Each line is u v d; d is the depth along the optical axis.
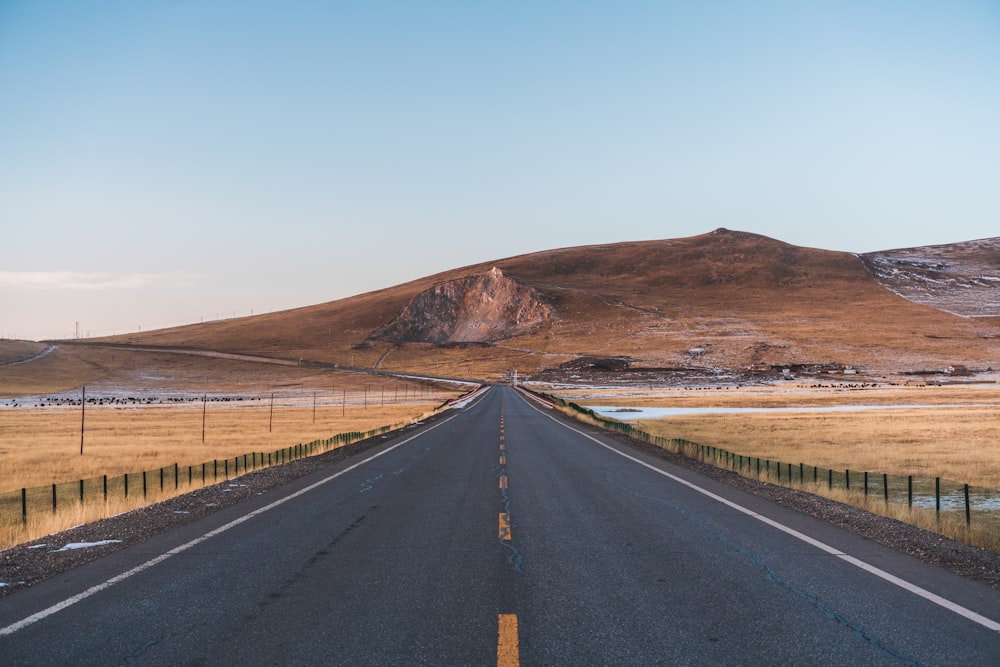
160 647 5.47
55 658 5.25
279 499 13.52
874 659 5.19
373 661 5.16
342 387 149.38
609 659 5.18
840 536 9.79
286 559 8.44
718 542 9.40
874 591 6.97
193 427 57.31
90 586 7.23
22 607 6.50
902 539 9.55
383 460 21.52
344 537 9.80
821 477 21.38
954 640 5.57
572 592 6.98
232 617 6.19
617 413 64.44
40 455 35.28
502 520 11.16
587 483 15.87
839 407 72.44
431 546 9.18
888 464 25.89
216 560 8.40
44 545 9.30
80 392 145.25
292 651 5.37
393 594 6.92
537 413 55.25
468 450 24.86
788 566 8.04
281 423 61.06
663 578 7.52
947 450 30.88
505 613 6.30
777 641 5.56
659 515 11.59
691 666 5.05
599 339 194.12
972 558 8.41
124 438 46.19
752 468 20.97
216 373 180.75
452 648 5.42
